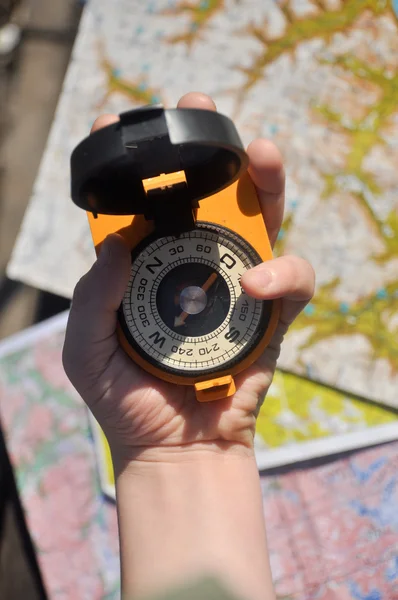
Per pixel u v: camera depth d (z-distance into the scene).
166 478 0.27
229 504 0.26
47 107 0.43
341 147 0.38
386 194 0.38
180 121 0.22
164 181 0.24
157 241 0.26
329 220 0.37
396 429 0.36
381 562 0.36
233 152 0.23
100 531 0.37
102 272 0.25
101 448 0.38
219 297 0.26
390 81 0.38
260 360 0.28
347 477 0.36
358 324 0.37
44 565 0.37
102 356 0.27
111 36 0.40
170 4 0.39
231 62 0.39
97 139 0.22
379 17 0.38
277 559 0.36
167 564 0.25
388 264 0.37
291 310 0.28
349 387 0.36
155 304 0.26
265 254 0.26
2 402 0.38
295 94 0.38
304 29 0.39
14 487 0.40
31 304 0.41
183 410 0.27
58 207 0.39
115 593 0.36
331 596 0.35
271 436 0.36
